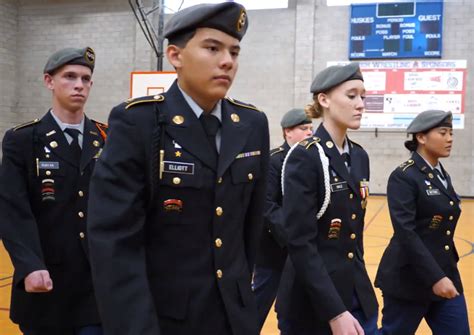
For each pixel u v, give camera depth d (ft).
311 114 7.43
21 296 7.30
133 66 46.29
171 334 4.33
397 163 42.86
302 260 6.46
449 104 41.81
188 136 4.39
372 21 42.68
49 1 47.98
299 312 6.95
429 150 9.04
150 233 4.41
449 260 8.90
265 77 44.86
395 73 42.50
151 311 4.06
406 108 42.52
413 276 8.79
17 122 49.08
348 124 6.82
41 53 48.42
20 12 48.70
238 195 4.63
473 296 15.71
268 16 44.73
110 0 46.65
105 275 4.06
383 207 37.96
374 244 24.47
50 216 7.34
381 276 9.23
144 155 4.30
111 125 4.33
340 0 43.57
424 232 8.82
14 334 12.29
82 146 7.60
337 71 6.78
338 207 6.75
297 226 6.53
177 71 4.49
